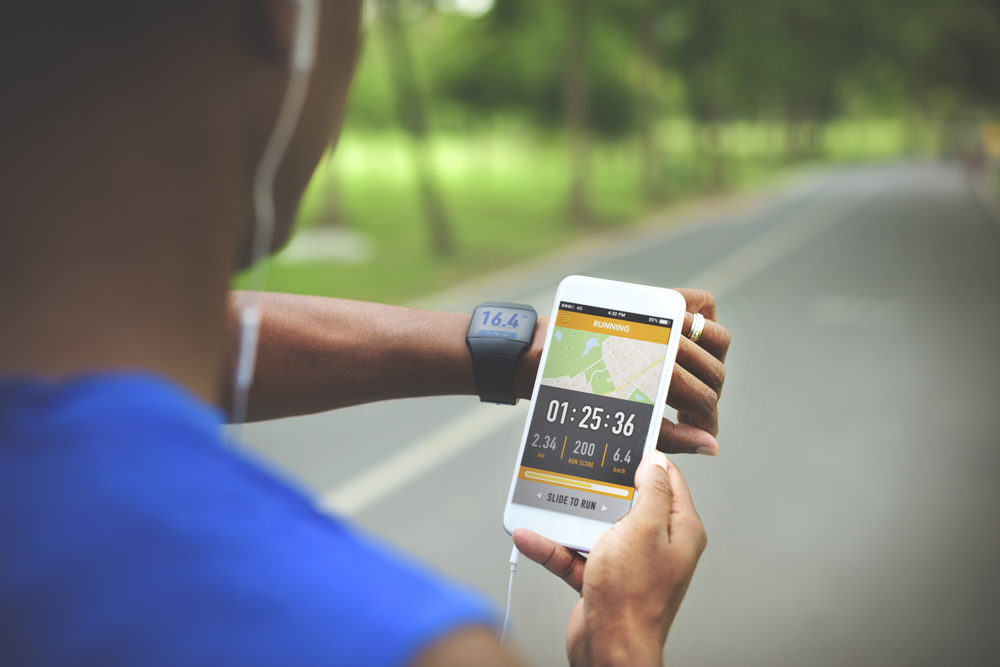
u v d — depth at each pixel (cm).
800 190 3538
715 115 3534
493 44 2448
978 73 7269
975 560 387
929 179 4234
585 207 2252
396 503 454
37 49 37
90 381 36
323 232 1762
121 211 38
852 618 340
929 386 684
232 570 33
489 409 611
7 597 32
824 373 719
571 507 106
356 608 33
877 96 8219
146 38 38
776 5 3675
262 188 45
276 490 38
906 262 1475
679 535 79
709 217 2417
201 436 37
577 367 110
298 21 43
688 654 316
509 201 2695
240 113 43
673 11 3030
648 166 2900
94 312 37
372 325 111
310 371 108
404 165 3953
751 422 580
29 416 35
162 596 32
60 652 32
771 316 977
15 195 36
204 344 41
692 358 113
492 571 383
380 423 575
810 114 6606
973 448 536
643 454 107
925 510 440
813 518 428
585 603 77
